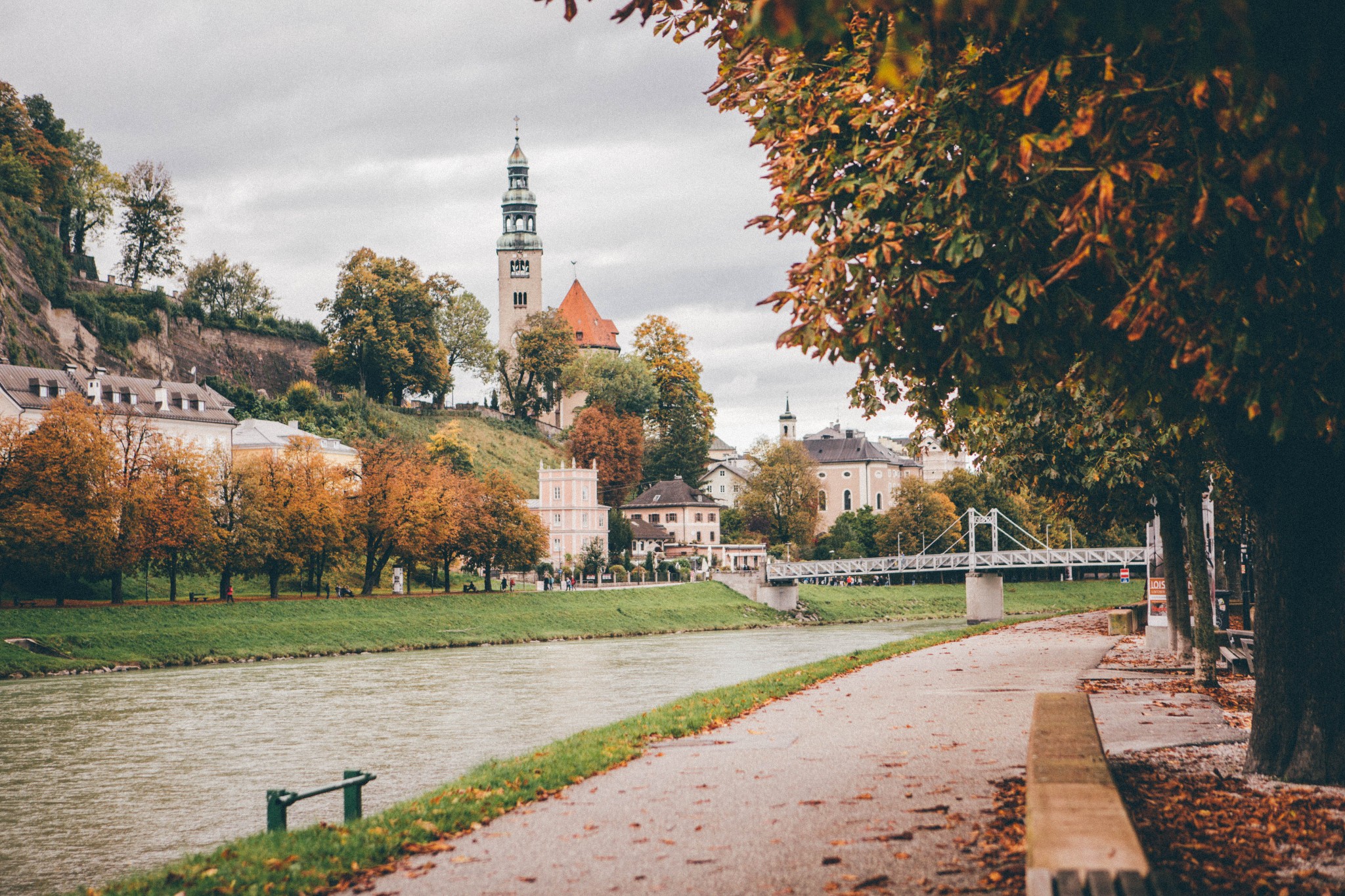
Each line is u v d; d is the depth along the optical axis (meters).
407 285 158.25
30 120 140.38
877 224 12.34
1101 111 9.70
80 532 67.62
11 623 62.19
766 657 61.09
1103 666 31.03
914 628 92.69
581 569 128.88
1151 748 15.53
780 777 14.37
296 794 13.59
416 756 29.52
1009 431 28.98
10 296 114.88
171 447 77.19
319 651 69.88
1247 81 7.07
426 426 157.12
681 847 10.85
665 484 163.38
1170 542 31.62
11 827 22.11
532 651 71.00
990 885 8.92
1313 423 10.95
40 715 40.75
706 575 122.81
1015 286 10.95
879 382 17.44
